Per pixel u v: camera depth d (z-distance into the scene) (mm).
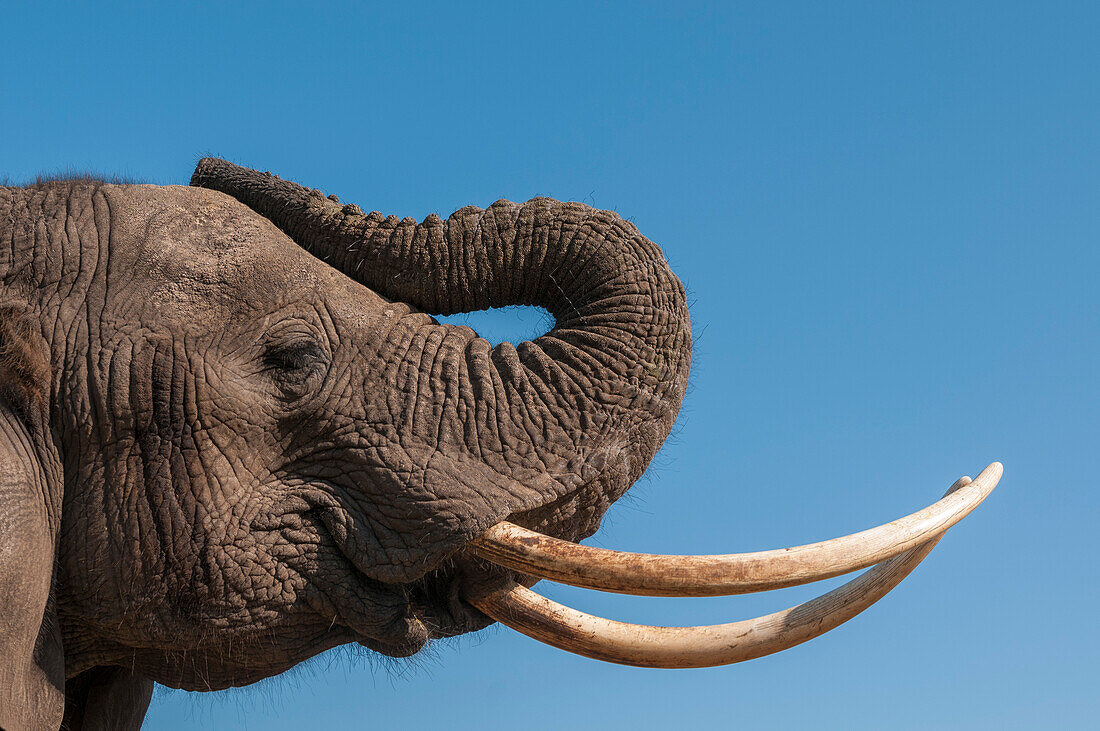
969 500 4348
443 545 4297
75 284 4293
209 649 4383
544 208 4812
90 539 4184
